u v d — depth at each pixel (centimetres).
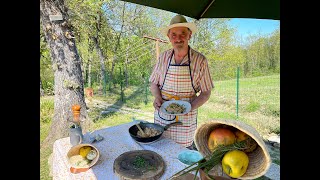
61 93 479
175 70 222
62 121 476
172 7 222
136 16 1270
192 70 222
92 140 161
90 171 127
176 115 200
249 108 659
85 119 501
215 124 81
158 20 1343
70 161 132
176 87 226
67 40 480
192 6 230
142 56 1245
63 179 128
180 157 138
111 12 1177
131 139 167
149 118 625
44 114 658
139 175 118
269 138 452
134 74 1206
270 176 299
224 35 1360
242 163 71
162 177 121
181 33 213
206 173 77
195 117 228
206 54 1347
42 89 950
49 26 467
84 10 838
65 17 479
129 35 1290
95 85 1159
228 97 782
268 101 707
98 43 1109
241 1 218
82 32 989
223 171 78
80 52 1103
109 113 673
